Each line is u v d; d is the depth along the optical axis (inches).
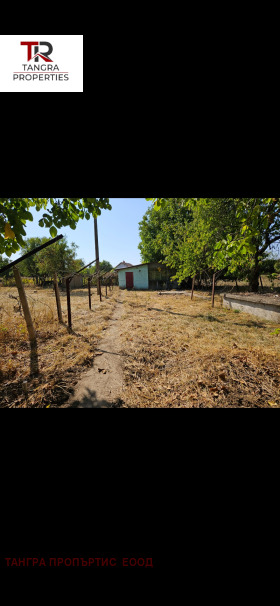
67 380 112.2
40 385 106.4
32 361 133.9
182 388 103.1
